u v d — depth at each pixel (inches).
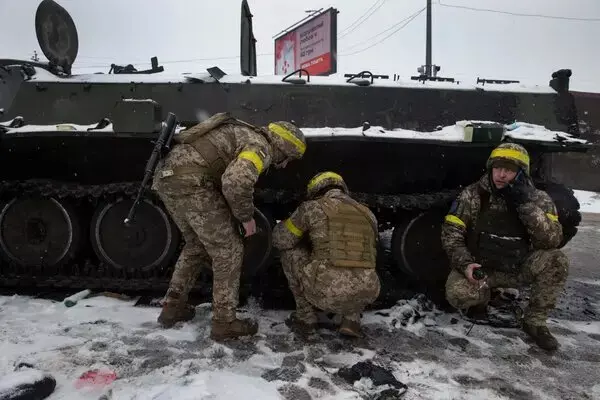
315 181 143.7
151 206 171.3
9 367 116.6
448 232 147.4
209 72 173.8
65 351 126.0
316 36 546.6
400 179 174.9
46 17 182.5
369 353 130.5
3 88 174.7
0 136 156.0
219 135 129.1
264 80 173.6
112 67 209.2
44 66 186.7
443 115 168.4
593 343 142.3
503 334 146.8
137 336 136.4
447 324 154.1
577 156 650.8
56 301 165.6
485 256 145.8
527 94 172.7
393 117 167.3
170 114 133.5
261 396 105.6
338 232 130.7
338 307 130.2
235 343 133.1
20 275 177.2
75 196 168.9
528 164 140.1
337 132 157.4
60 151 173.2
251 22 240.2
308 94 168.1
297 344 134.3
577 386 116.8
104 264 178.1
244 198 120.6
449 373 121.3
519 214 141.2
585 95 644.7
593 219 432.5
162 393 104.7
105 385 110.0
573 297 190.7
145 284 170.7
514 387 115.4
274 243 141.8
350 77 177.2
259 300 167.8
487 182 145.4
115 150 171.3
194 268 144.4
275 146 132.5
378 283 133.0
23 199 174.7
